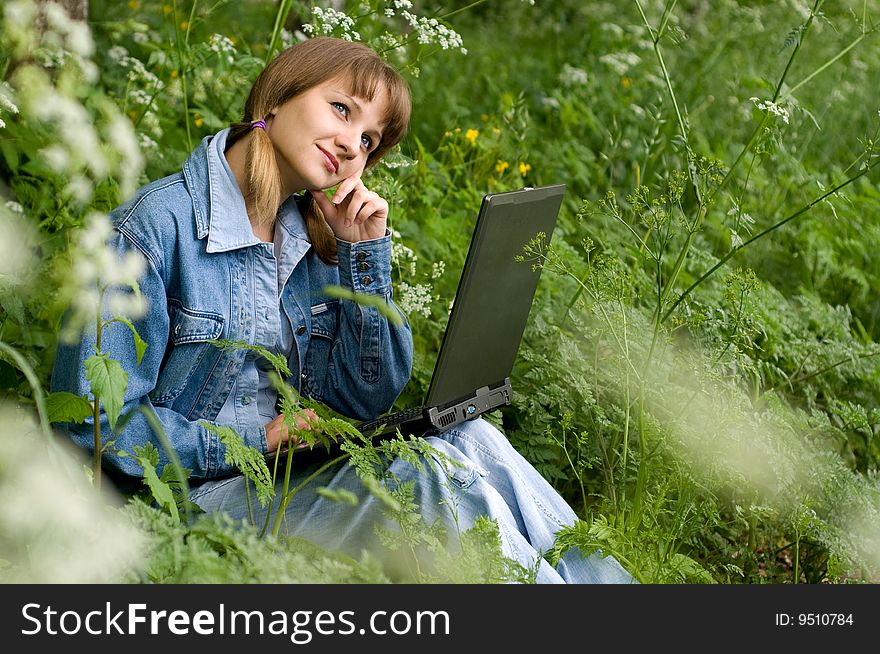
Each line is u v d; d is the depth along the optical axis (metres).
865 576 4.44
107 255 2.67
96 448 2.97
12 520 2.24
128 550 2.47
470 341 3.86
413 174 6.63
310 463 3.71
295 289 3.99
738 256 7.80
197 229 3.60
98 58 7.05
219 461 3.59
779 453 4.64
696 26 11.29
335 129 3.73
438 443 3.78
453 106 9.20
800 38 5.11
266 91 3.76
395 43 5.64
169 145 6.25
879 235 8.23
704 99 10.19
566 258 6.10
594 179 8.58
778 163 8.73
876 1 9.55
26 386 4.12
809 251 7.85
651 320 5.72
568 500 5.06
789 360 6.18
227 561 2.82
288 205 3.97
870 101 10.82
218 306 3.65
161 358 3.51
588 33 12.00
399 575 3.37
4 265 2.59
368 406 4.27
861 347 6.29
